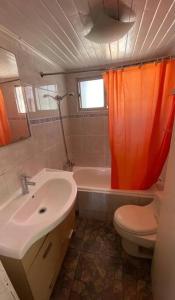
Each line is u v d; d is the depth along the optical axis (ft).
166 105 5.50
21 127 4.63
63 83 8.11
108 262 5.11
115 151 6.40
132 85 5.68
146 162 6.21
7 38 4.11
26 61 4.95
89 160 9.38
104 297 4.21
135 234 4.58
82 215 7.29
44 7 3.25
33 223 3.19
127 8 3.44
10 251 2.61
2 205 3.84
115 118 6.06
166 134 5.63
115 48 5.66
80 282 4.57
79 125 8.93
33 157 5.33
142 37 4.90
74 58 6.48
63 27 4.04
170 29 4.43
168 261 2.94
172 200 2.99
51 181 5.16
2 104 3.95
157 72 5.31
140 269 4.86
